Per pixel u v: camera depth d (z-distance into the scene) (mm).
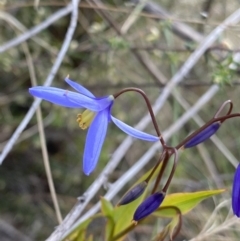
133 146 299
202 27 292
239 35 242
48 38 285
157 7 284
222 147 258
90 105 156
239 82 244
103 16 266
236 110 306
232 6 284
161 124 302
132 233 268
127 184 291
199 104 255
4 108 285
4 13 248
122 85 290
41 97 151
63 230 180
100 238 275
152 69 281
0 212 289
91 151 153
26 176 295
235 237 237
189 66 242
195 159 292
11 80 289
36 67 283
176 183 272
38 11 262
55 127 300
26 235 283
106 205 184
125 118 302
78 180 295
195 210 260
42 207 290
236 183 156
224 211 246
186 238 255
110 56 276
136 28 293
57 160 302
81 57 296
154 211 167
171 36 265
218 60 255
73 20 219
